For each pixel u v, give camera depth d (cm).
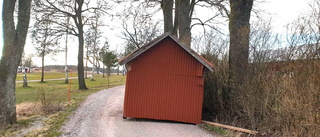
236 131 837
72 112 1128
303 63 646
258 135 755
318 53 628
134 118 1032
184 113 975
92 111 1173
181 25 1556
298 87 634
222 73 1040
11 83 849
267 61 810
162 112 988
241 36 911
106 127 862
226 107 1005
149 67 997
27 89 2597
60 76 5719
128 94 998
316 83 595
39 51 2466
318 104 586
